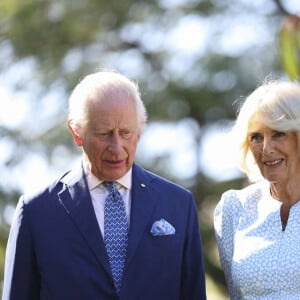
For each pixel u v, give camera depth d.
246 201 13.77
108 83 12.89
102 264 12.90
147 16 36.09
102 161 12.79
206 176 35.69
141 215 13.18
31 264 13.09
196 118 35.69
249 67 34.62
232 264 13.48
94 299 12.81
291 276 12.98
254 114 13.26
